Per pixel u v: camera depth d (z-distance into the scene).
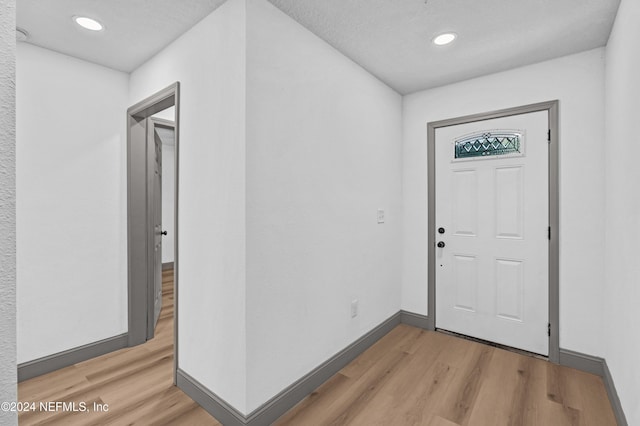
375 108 2.81
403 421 1.81
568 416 1.84
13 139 0.45
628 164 1.67
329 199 2.28
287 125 1.93
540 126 2.54
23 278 2.23
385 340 2.87
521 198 2.62
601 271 2.28
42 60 2.29
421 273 3.17
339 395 2.05
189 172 2.05
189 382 2.03
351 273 2.52
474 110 2.85
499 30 2.10
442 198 3.04
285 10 1.88
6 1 0.45
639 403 1.46
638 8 1.49
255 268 1.74
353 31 2.11
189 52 2.05
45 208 2.31
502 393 2.06
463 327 2.94
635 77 1.54
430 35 2.16
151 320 2.90
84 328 2.50
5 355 0.45
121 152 2.69
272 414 1.80
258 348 1.75
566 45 2.28
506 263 2.70
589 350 2.33
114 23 1.99
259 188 1.76
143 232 2.80
